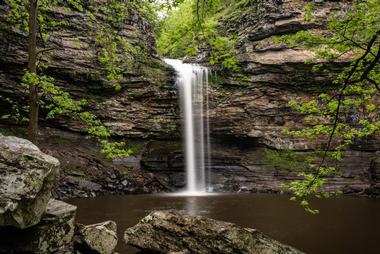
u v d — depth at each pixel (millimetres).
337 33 9539
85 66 25438
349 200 20594
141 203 19109
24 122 23281
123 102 27281
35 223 5570
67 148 24234
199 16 8703
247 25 30875
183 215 8695
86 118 12648
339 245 10719
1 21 22188
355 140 25906
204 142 29500
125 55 27438
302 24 27688
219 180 28359
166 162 27719
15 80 22922
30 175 5402
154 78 28297
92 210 16375
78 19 25484
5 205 5090
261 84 29172
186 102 29453
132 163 26547
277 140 28453
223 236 8023
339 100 9016
